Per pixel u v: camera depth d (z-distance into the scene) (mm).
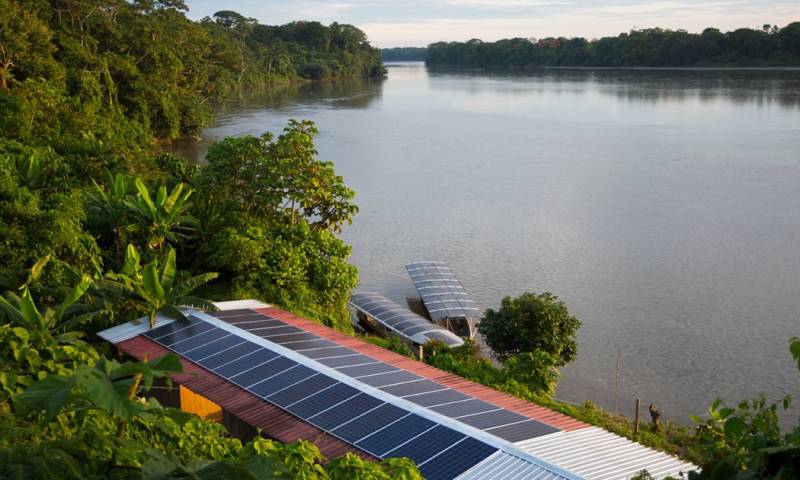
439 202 67062
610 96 182375
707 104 154750
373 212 63312
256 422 15812
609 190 71000
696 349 36844
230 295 31406
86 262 28109
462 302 41094
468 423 14758
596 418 26438
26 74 67438
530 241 54750
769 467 6930
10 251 25531
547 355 28906
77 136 53875
